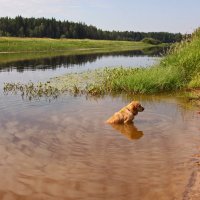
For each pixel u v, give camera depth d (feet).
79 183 19.40
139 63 104.99
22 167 21.71
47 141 26.68
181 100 43.16
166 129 29.68
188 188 18.07
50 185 19.22
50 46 223.92
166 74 52.08
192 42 61.31
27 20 374.02
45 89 51.93
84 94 48.70
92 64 103.86
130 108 32.24
